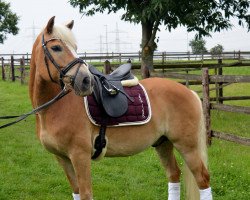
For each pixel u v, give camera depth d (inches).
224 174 233.6
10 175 244.7
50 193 217.9
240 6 426.6
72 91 152.7
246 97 408.2
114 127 161.9
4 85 769.6
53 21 145.3
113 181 234.2
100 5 421.7
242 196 204.4
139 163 264.2
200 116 178.4
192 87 575.2
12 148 309.7
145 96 170.7
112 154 166.4
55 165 266.1
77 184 164.9
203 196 172.7
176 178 186.7
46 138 155.2
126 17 409.7
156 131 172.7
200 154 176.4
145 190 216.5
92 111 155.3
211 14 426.0
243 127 351.9
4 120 424.8
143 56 420.8
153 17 383.6
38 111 150.2
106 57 906.1
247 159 258.1
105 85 161.0
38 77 151.9
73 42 145.9
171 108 174.6
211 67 435.5
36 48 153.8
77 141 151.8
